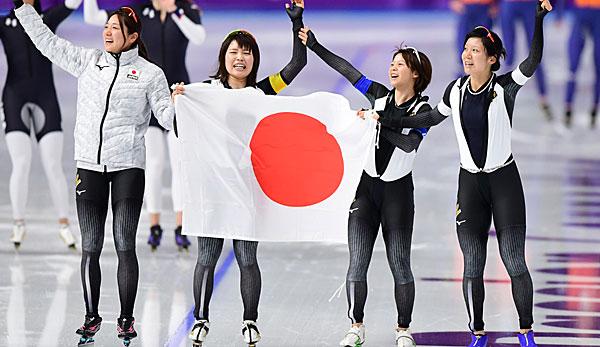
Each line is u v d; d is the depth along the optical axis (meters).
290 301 22.92
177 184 27.33
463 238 19.12
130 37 19.59
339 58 20.05
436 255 27.25
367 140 19.17
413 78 19.25
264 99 19.25
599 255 27.39
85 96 19.62
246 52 19.22
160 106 19.55
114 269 25.38
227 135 19.20
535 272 25.53
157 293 23.27
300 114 19.28
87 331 19.47
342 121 19.30
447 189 35.91
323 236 19.47
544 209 32.97
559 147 44.62
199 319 19.05
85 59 19.81
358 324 19.33
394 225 19.25
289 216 19.39
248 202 19.20
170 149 27.28
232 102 19.22
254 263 19.25
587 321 21.47
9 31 26.53
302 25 20.08
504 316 21.81
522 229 18.95
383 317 21.72
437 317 21.69
